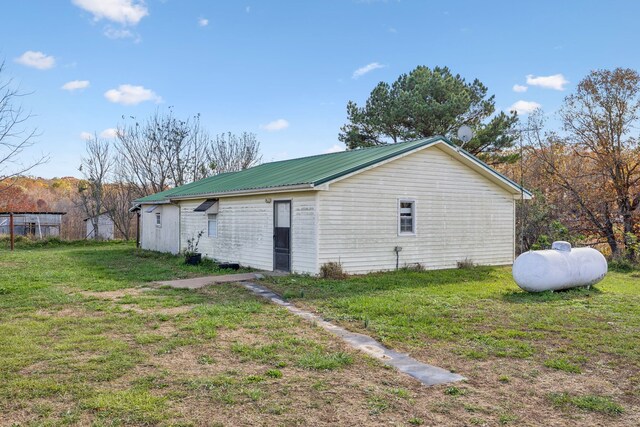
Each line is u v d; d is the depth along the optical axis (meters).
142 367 5.49
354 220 13.66
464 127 16.55
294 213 13.76
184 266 15.95
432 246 15.40
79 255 20.84
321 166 15.55
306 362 5.70
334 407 4.44
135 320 7.84
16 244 26.55
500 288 11.39
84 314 8.35
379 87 30.88
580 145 23.14
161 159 36.62
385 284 11.79
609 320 8.03
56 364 5.54
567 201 23.44
